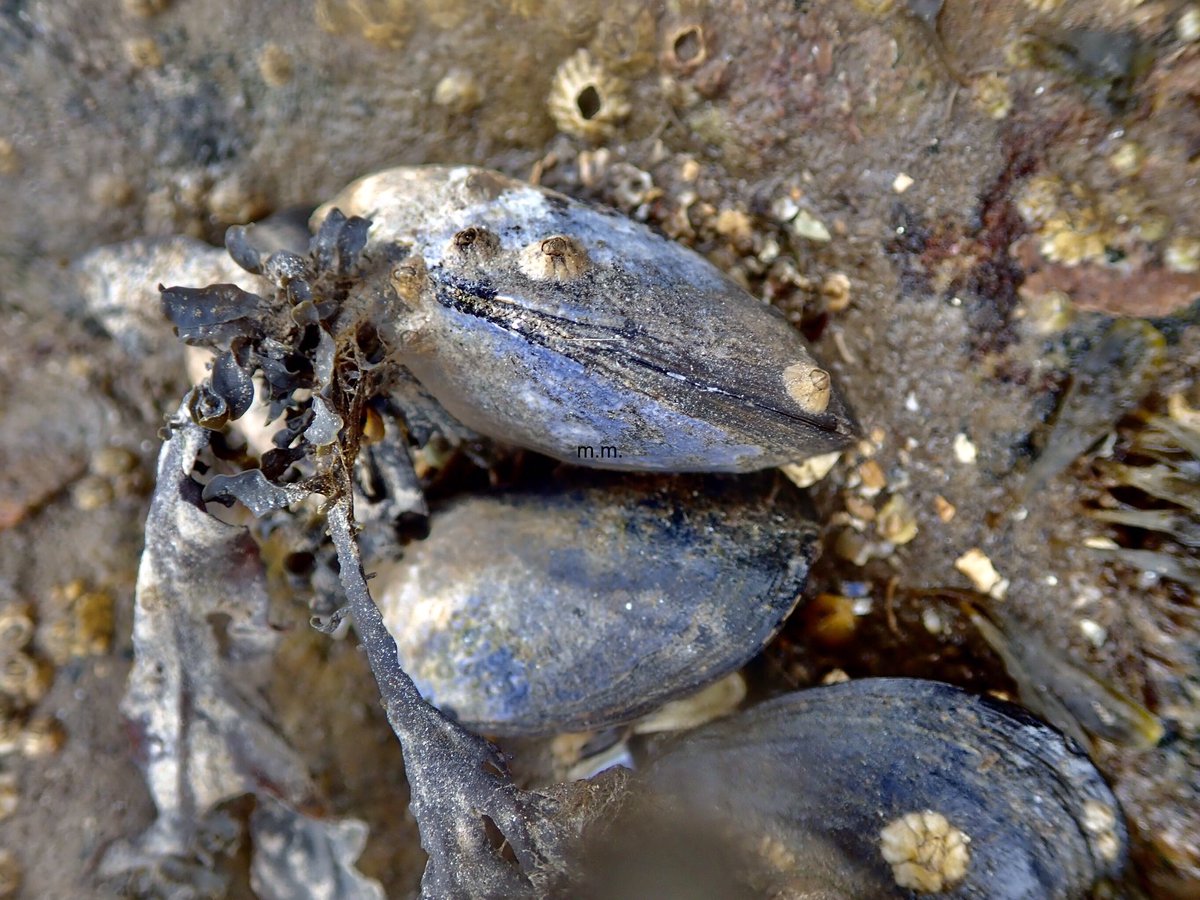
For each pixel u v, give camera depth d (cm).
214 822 11
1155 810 10
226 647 11
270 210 11
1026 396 10
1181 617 10
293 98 11
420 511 10
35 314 12
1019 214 10
